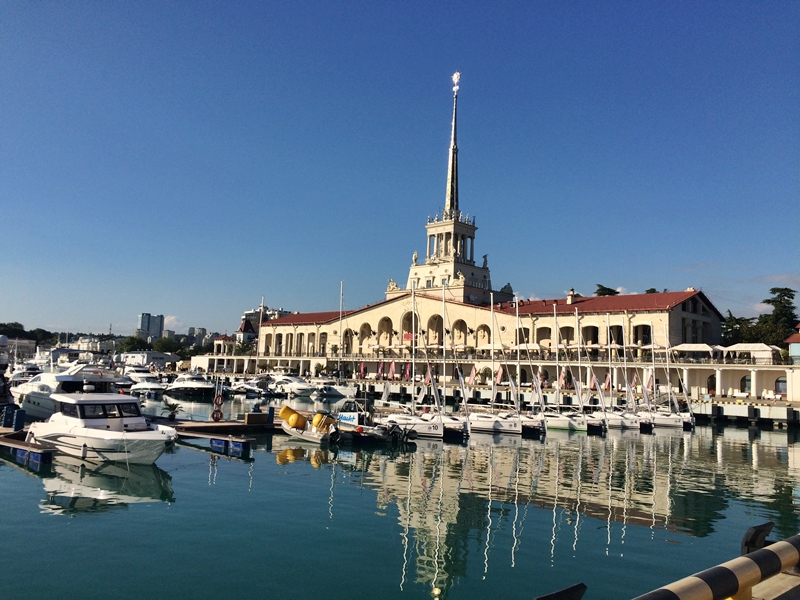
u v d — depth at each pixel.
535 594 16.80
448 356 107.12
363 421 49.06
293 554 19.67
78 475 30.47
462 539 21.59
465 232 130.00
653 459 41.84
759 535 8.66
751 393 80.75
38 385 51.91
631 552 20.39
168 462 34.94
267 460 37.06
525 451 44.81
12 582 16.83
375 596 16.53
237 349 149.25
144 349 199.25
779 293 113.19
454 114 132.62
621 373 91.81
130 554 19.30
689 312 94.12
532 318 100.81
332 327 131.25
